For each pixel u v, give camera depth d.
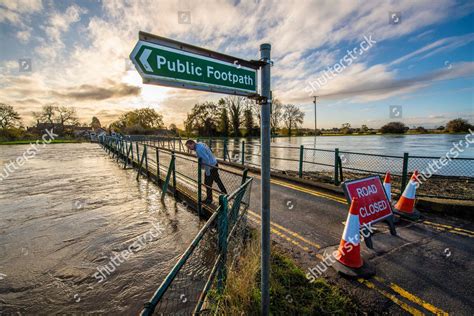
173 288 2.80
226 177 8.03
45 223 5.05
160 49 1.21
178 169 9.48
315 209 5.19
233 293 2.17
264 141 1.68
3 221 5.18
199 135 47.84
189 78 1.32
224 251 2.49
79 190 7.88
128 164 13.70
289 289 2.50
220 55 1.46
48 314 2.57
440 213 4.74
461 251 3.33
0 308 2.65
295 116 51.56
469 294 2.49
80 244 4.08
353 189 3.43
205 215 4.98
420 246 3.48
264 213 1.77
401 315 2.24
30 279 3.16
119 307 2.64
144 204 6.22
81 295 2.84
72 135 57.53
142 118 59.56
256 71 1.71
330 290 2.53
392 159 15.73
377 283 2.67
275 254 3.13
